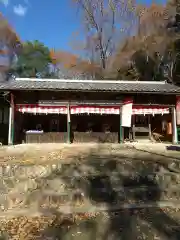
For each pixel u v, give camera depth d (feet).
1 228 15.23
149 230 15.03
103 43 113.91
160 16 97.86
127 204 18.83
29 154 34.04
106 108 52.80
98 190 20.01
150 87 55.16
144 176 22.89
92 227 15.40
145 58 101.65
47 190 20.26
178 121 53.62
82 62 121.39
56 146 45.11
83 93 52.60
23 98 51.44
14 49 144.36
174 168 25.84
